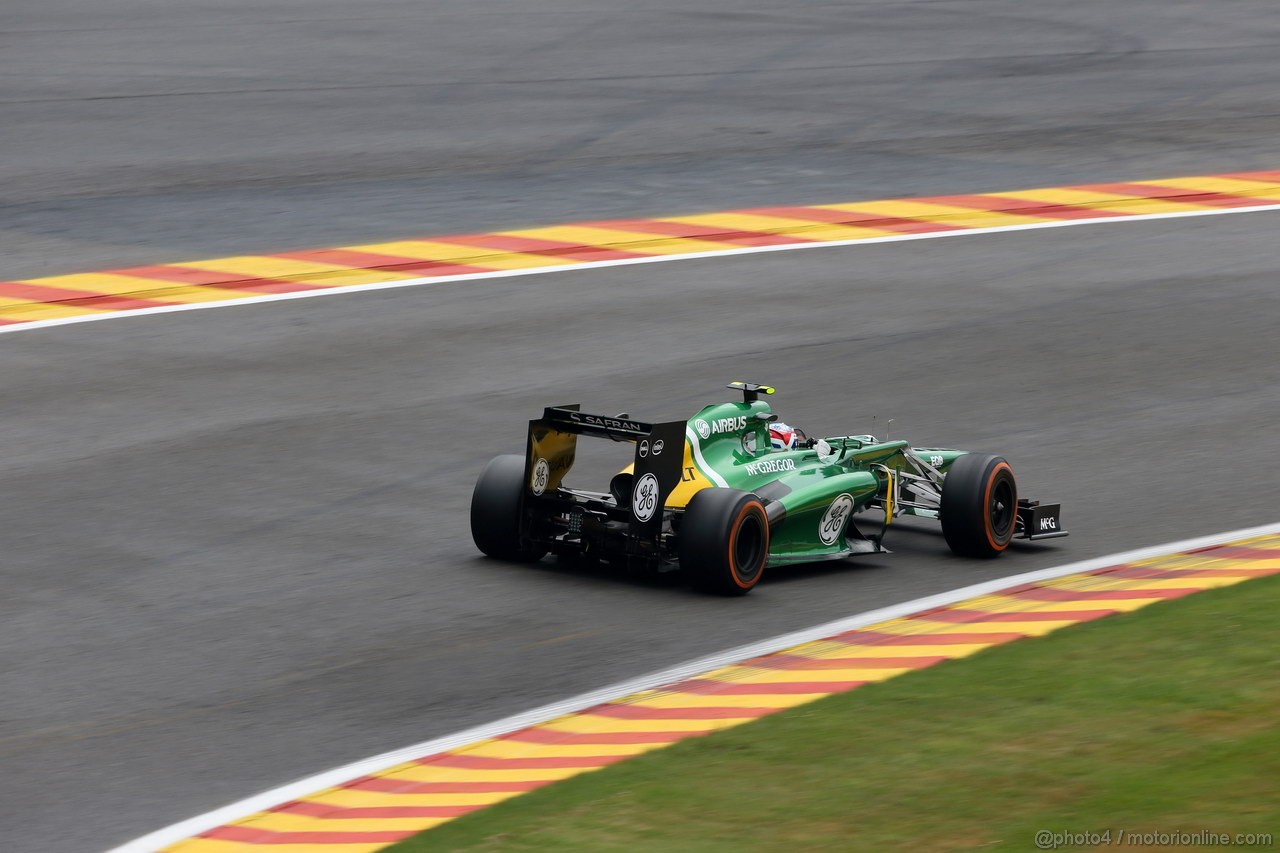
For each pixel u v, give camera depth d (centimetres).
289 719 3300
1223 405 6069
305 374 6247
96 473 5091
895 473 4597
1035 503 4609
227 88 12606
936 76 13300
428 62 13688
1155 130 11569
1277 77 13388
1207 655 3372
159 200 9294
